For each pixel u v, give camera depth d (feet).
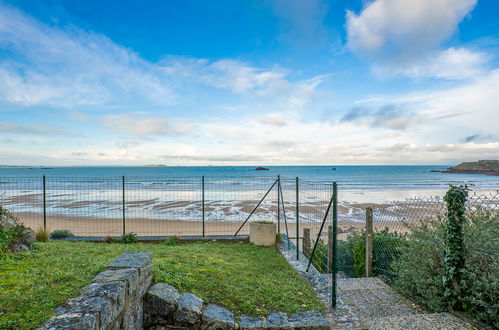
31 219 53.31
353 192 110.11
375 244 23.40
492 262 13.96
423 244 17.16
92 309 8.33
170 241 27.14
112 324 9.14
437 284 15.70
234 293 14.64
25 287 10.10
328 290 17.30
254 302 14.07
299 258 23.71
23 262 13.32
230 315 12.69
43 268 12.57
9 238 15.94
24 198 81.82
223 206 69.77
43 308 8.50
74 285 10.44
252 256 23.45
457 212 14.78
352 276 26.78
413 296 17.81
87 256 16.07
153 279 13.62
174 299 12.33
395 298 17.87
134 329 11.11
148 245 24.93
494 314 12.87
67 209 64.03
